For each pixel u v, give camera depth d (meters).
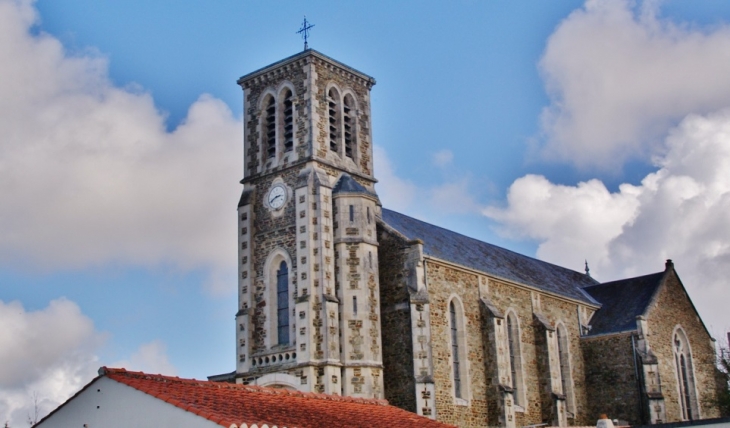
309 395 31.95
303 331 47.34
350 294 48.50
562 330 62.97
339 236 49.59
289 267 49.88
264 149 53.62
